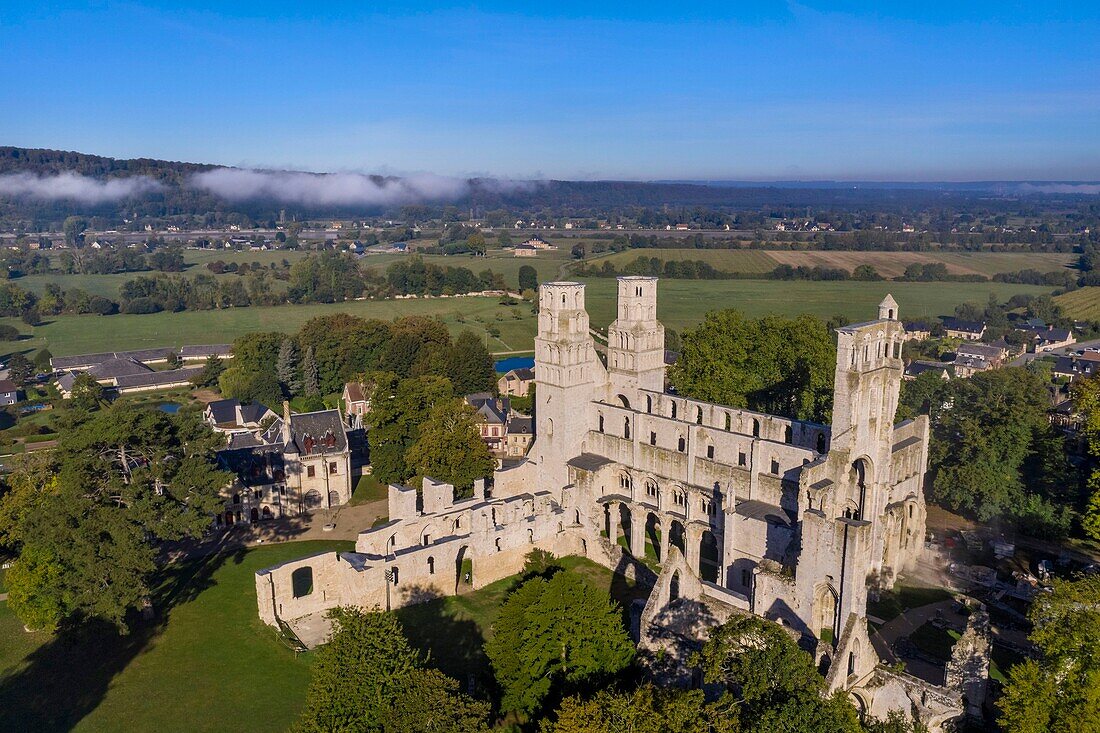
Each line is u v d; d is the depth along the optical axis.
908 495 98.38
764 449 97.38
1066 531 108.69
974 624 68.81
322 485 132.00
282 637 89.25
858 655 67.44
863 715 64.38
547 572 91.88
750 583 95.94
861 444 84.44
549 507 110.25
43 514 88.38
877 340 84.06
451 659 85.19
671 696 59.34
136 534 88.56
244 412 179.12
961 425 117.44
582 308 114.44
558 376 113.69
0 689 80.94
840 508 81.75
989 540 108.88
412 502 99.00
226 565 109.69
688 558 104.75
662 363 119.81
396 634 66.25
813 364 128.50
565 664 71.31
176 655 86.25
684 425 104.62
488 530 103.12
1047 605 64.19
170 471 96.69
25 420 196.75
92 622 85.75
